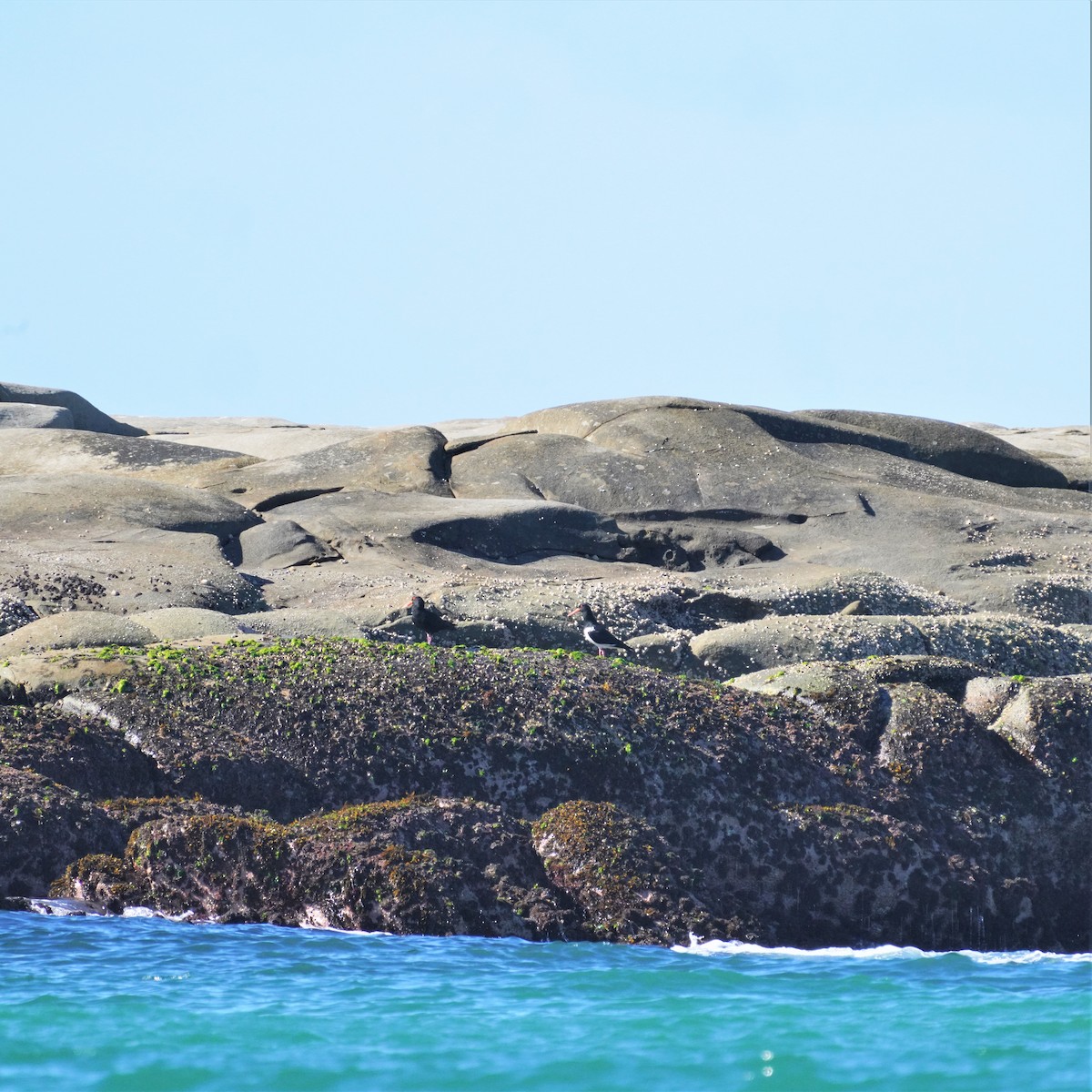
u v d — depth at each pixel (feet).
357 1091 115.24
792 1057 122.01
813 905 167.63
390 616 249.96
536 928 153.89
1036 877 177.37
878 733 188.44
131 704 175.63
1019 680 198.29
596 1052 122.62
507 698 181.47
